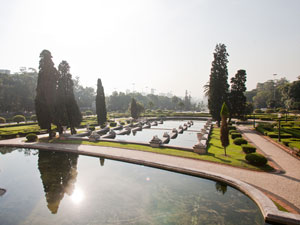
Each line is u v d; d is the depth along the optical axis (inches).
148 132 1051.3
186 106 3843.5
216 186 350.0
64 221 258.8
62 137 796.0
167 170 428.5
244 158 478.3
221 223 241.1
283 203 269.9
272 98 2667.3
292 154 516.4
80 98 3115.2
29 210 290.4
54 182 392.8
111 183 371.6
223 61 1142.3
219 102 1149.7
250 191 299.9
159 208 280.4
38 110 799.1
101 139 733.3
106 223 250.2
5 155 601.6
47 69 797.2
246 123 1290.6
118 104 2928.2
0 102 1851.6
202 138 700.0
